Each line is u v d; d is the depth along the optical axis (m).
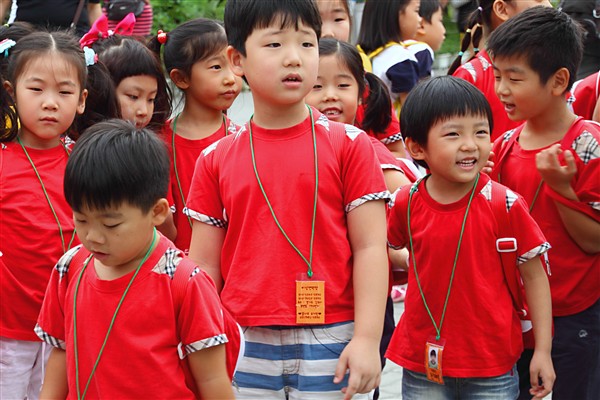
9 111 3.80
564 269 3.83
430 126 3.48
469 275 3.50
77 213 2.81
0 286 3.72
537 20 3.74
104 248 2.80
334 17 5.75
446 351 3.53
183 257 2.95
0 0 7.08
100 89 4.25
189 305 2.88
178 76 4.48
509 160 3.97
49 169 3.84
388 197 3.20
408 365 3.65
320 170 3.16
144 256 2.90
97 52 4.45
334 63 4.15
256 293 3.13
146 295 2.87
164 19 9.78
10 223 3.72
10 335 3.75
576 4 5.98
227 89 4.41
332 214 3.17
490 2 4.94
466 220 3.50
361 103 4.71
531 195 3.85
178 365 2.91
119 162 2.76
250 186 3.18
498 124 4.70
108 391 2.88
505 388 3.53
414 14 6.15
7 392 3.79
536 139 3.88
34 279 3.76
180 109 5.36
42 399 3.09
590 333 3.86
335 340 3.15
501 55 3.79
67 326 2.98
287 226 3.14
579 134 3.76
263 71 3.09
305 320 3.11
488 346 3.50
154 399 2.86
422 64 6.07
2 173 3.75
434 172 3.54
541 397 3.56
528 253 3.49
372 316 3.08
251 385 3.22
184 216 4.35
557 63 3.73
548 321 3.56
